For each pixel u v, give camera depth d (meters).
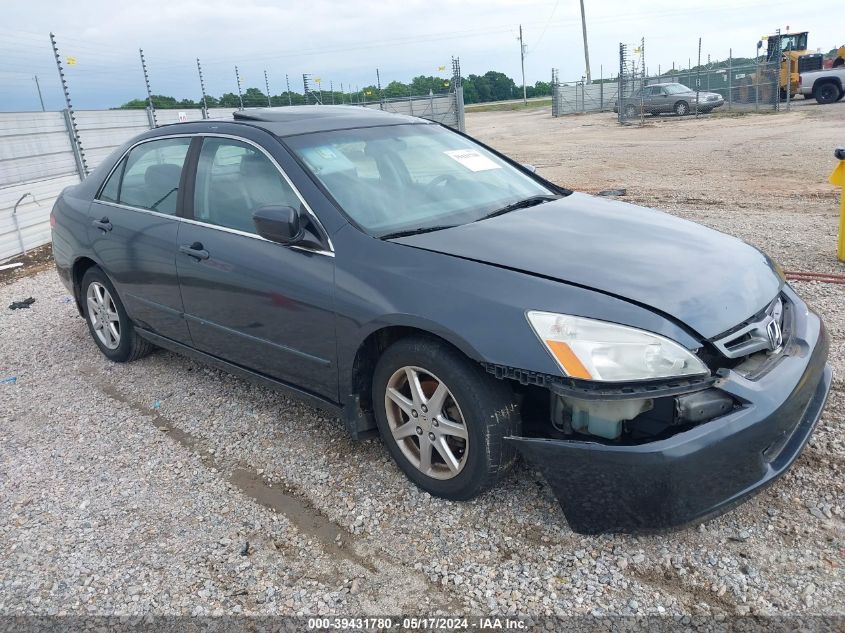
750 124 22.73
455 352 2.86
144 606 2.65
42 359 5.46
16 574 2.88
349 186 3.51
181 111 15.50
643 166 14.55
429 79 45.41
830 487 3.04
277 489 3.38
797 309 3.19
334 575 2.75
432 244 3.10
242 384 4.66
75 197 5.18
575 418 2.68
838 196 9.62
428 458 3.12
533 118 40.22
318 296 3.26
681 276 2.83
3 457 3.89
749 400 2.55
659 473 2.47
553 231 3.27
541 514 3.00
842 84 27.80
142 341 5.01
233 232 3.76
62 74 11.73
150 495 3.41
